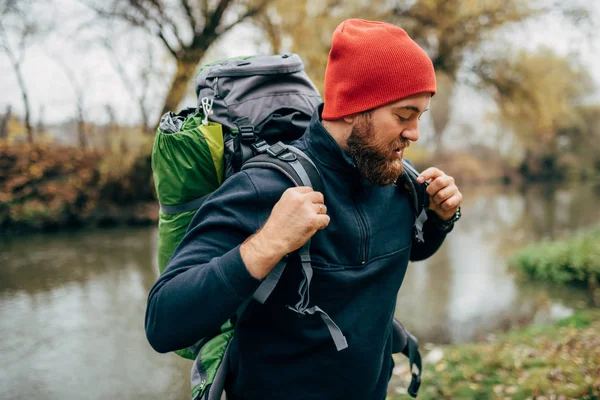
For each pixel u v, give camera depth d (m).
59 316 5.82
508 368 3.52
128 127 14.34
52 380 4.14
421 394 3.34
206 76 1.38
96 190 13.39
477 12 14.00
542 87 15.31
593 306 5.95
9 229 11.70
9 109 14.64
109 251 9.68
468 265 8.58
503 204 20.86
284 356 1.16
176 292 1.01
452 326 5.36
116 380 4.13
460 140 39.72
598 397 2.78
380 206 1.26
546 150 37.41
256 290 1.04
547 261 7.41
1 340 5.07
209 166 1.22
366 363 1.21
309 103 1.39
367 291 1.24
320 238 1.12
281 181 1.11
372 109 1.10
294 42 12.69
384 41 1.09
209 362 1.26
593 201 21.22
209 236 1.08
